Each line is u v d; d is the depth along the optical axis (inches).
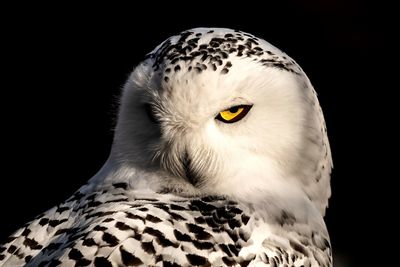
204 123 281.0
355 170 566.3
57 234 262.2
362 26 627.5
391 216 532.7
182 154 282.2
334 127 591.8
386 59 616.4
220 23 634.8
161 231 244.8
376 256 504.1
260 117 283.1
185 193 283.4
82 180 564.4
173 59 280.5
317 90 604.4
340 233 518.9
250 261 255.6
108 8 646.5
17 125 585.0
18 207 543.8
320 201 305.0
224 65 277.6
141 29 636.1
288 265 267.0
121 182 283.3
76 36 636.7
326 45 621.3
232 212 265.3
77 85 609.6
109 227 241.8
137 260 235.6
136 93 287.1
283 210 279.7
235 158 283.6
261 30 628.4
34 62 624.4
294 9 634.2
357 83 607.8
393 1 631.8
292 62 295.4
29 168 562.6
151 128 285.6
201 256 245.8
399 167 565.9
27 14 667.4
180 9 641.6
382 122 592.4
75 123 592.4
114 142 293.3
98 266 232.5
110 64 623.8
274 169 288.8
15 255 259.3
